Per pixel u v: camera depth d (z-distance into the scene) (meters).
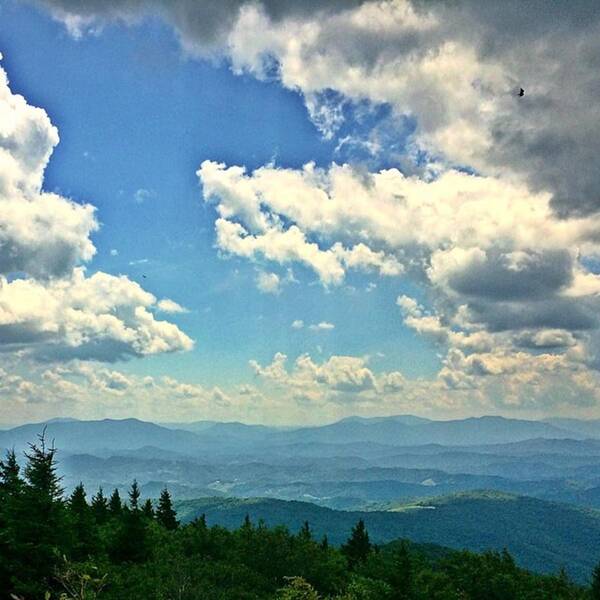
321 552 71.56
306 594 28.69
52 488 37.69
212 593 43.66
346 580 67.38
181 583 42.53
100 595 32.47
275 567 62.78
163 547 66.44
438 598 57.53
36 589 31.61
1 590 33.00
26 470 38.00
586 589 76.75
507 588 65.94
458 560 73.19
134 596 36.84
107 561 47.16
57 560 33.06
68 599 22.25
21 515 34.47
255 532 71.31
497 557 74.38
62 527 35.72
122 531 57.53
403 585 51.56
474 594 65.81
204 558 64.06
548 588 73.75
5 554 33.22
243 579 54.62
